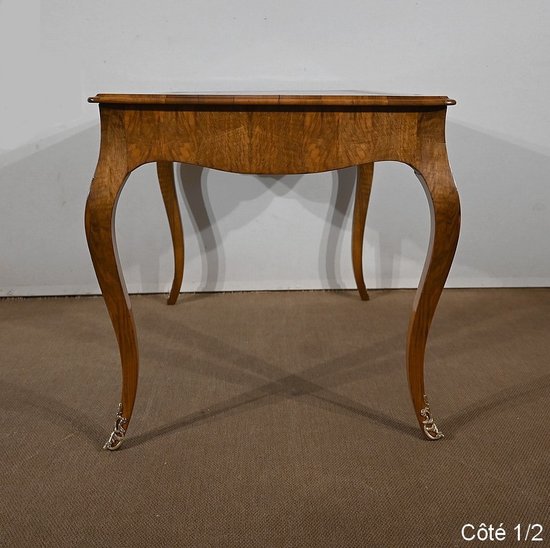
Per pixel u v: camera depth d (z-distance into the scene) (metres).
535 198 2.04
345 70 1.92
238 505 1.06
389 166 2.00
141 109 1.09
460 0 1.87
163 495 1.08
